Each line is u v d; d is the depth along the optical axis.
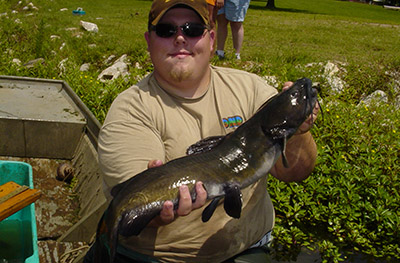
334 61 4.19
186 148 1.20
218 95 1.25
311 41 5.57
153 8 1.19
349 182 2.15
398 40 6.07
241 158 1.09
